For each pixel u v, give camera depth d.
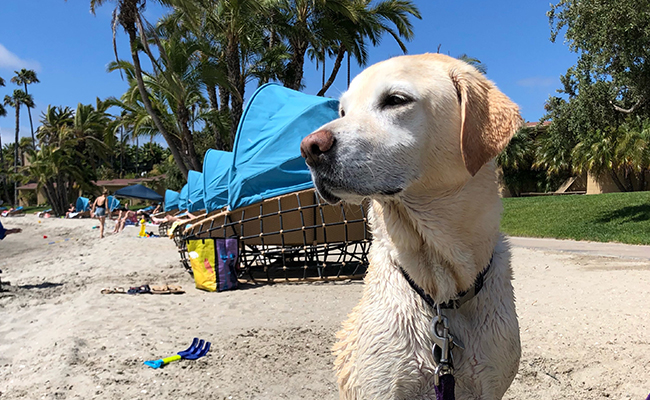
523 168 11.73
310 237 2.32
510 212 6.57
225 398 1.05
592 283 2.06
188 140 5.75
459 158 0.60
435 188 0.59
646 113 4.58
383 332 0.60
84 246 4.88
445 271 0.59
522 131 11.22
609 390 1.04
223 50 6.07
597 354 1.22
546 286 2.05
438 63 0.63
